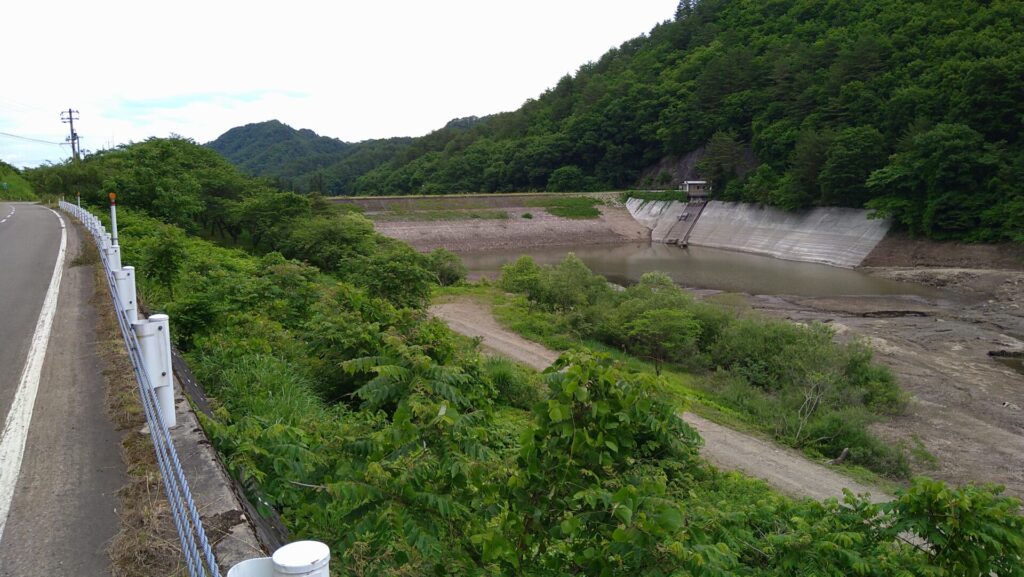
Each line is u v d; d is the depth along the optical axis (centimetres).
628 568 388
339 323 1002
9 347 786
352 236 3562
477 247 7188
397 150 18850
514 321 2836
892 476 1483
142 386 473
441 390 446
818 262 5756
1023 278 4034
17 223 2455
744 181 7800
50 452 485
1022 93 5059
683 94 10375
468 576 380
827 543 492
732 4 13262
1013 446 1686
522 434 424
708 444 1552
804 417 1755
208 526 371
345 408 895
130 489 425
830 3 10269
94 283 1206
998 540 458
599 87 12488
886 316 3462
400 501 383
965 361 2559
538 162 11569
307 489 448
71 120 5900
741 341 2300
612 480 414
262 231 3947
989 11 6725
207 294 1064
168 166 3759
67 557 352
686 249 7200
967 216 4850
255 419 543
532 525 410
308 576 190
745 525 604
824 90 7256
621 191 9456
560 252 7000
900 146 5584
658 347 2366
